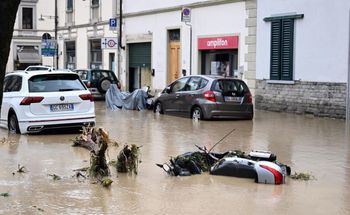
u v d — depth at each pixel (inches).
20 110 548.7
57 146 484.1
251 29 887.7
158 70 1154.7
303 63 795.4
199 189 327.0
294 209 285.1
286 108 828.0
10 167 387.5
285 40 824.3
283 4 823.7
